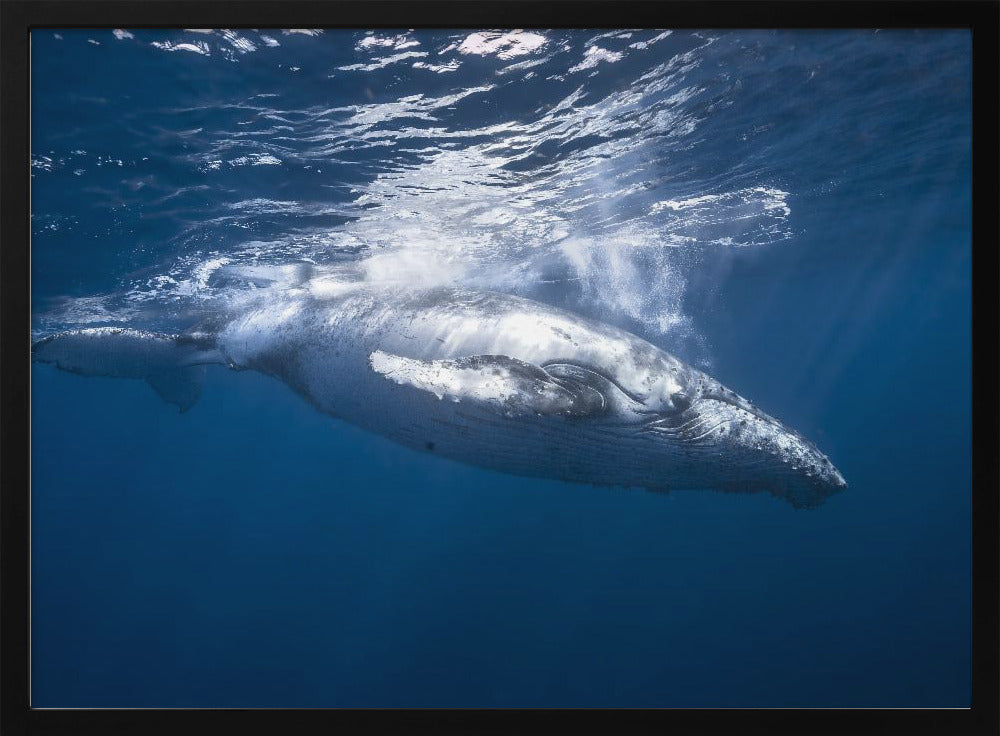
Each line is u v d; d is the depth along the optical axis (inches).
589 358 206.7
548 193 308.7
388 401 220.7
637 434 200.4
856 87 250.1
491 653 499.8
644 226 389.1
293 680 479.2
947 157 350.9
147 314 388.8
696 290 599.2
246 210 282.4
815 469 187.3
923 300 892.6
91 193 253.8
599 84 224.2
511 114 234.4
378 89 213.3
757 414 198.7
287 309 270.1
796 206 418.6
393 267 351.3
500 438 200.2
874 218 490.6
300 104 217.6
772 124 279.7
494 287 412.8
